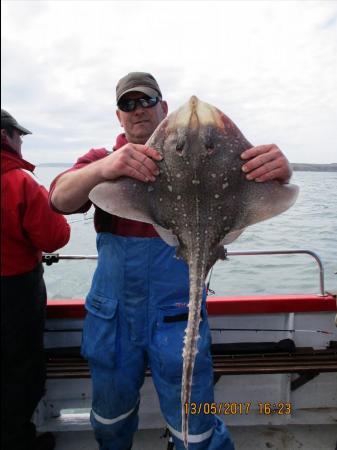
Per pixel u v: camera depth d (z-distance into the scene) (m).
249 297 1.86
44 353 1.54
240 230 1.10
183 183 1.07
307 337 1.88
